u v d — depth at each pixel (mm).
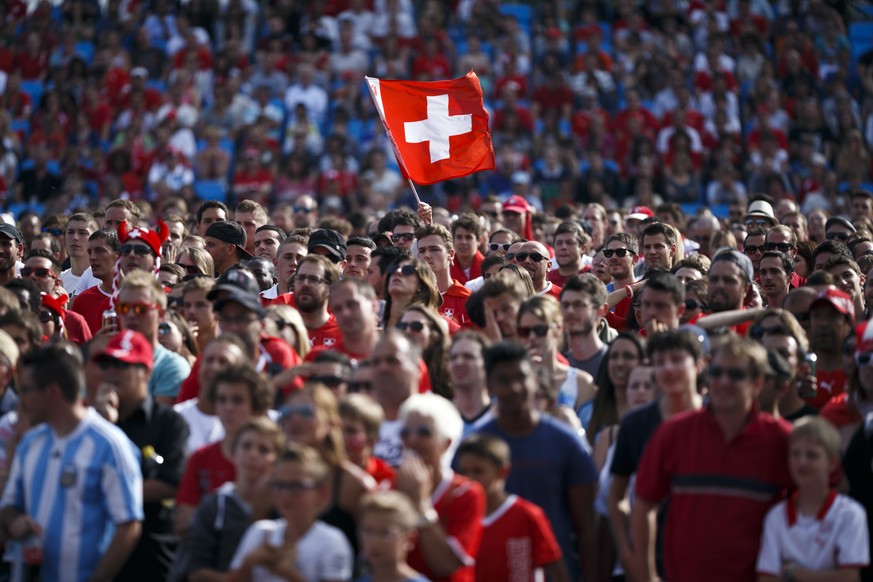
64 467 24859
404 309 32750
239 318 29562
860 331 26953
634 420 25641
